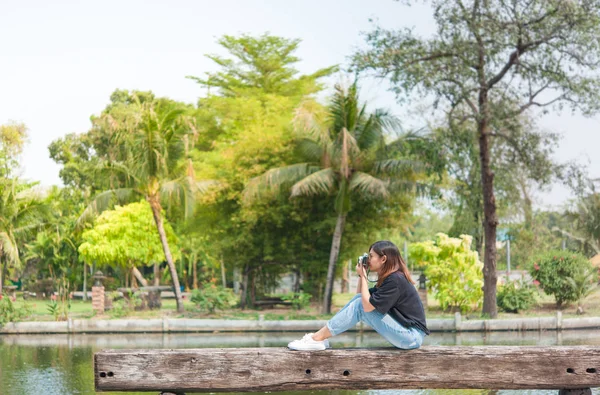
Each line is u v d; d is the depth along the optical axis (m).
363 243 33.44
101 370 8.02
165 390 8.05
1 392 13.75
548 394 12.80
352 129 29.75
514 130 26.34
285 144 32.53
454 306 29.20
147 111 30.30
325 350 8.08
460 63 25.44
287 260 33.66
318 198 32.94
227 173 33.56
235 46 53.69
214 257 38.09
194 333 25.03
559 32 25.45
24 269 46.38
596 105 25.17
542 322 24.59
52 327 25.34
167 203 33.84
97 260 36.62
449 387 8.06
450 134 27.00
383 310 7.69
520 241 41.50
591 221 38.97
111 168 34.16
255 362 8.03
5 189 34.47
